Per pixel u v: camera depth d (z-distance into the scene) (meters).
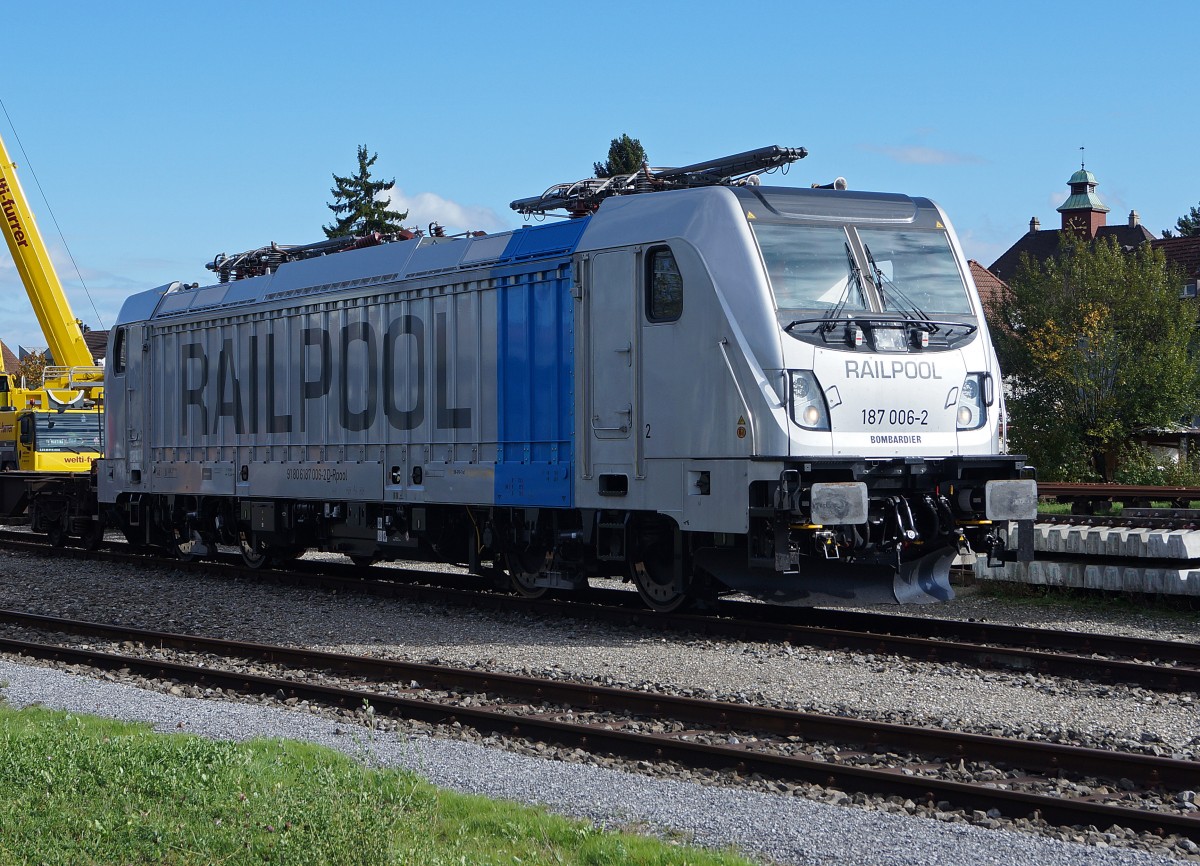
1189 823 6.43
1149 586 14.05
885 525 11.99
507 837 6.27
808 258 12.12
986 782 7.55
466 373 14.63
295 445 17.27
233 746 7.59
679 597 13.11
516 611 14.21
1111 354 37.06
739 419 11.66
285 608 15.33
